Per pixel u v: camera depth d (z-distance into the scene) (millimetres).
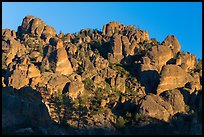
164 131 179875
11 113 167625
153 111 194000
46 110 177500
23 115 169500
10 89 184250
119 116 195500
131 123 189625
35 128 167375
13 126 164875
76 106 199375
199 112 196500
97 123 188875
